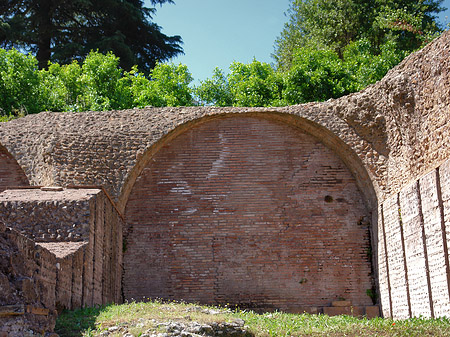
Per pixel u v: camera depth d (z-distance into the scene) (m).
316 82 21.22
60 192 11.49
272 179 14.67
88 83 23.52
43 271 7.46
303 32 29.62
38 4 29.83
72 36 30.64
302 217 14.43
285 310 13.74
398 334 8.20
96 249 11.13
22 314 6.10
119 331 7.43
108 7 30.17
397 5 26.33
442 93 10.38
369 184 13.95
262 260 14.10
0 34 28.59
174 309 9.35
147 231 14.34
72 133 13.83
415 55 11.55
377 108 13.32
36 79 22.59
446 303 9.65
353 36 27.70
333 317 10.94
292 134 14.98
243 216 14.41
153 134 14.09
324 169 14.76
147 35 31.81
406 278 11.74
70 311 8.73
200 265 14.09
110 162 13.67
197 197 14.55
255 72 23.62
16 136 13.96
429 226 10.41
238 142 14.89
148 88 23.12
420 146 11.45
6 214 10.55
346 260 14.15
